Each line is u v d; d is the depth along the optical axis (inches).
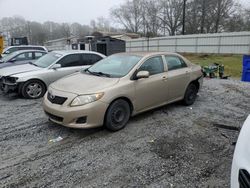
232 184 80.7
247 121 91.9
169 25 2329.0
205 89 340.8
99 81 182.2
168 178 126.4
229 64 866.1
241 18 1895.9
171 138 172.6
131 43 1605.6
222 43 1170.0
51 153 150.4
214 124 199.3
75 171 131.6
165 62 221.0
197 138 173.3
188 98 248.4
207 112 232.1
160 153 151.3
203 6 1964.8
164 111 231.3
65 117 165.2
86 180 124.0
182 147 159.5
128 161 141.7
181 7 2169.0
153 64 210.4
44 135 176.2
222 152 153.9
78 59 307.0
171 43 1387.8
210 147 160.2
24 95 276.1
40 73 279.6
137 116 215.6
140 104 196.7
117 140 168.2
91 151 152.9
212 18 1975.9
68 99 166.4
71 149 155.4
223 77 503.5
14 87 272.2
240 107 252.4
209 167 136.9
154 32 2465.6
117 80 182.5
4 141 166.6
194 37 1275.8
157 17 2439.7
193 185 121.2
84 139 169.5
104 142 165.2
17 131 183.2
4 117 214.2
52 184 120.6
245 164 75.5
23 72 278.2
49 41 2714.1
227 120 211.0
